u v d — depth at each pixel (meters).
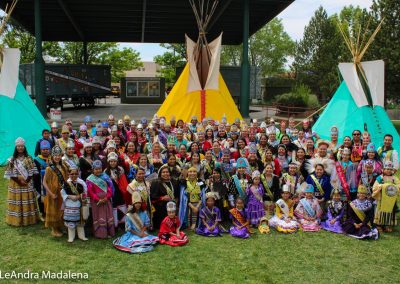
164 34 30.72
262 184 7.85
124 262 6.00
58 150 6.97
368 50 20.34
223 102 15.95
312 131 12.46
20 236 6.98
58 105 29.55
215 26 28.19
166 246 6.68
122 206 7.30
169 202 6.98
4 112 12.56
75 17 25.56
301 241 6.97
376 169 7.89
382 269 5.91
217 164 8.27
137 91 39.59
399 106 36.56
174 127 12.37
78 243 6.72
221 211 7.82
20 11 23.88
